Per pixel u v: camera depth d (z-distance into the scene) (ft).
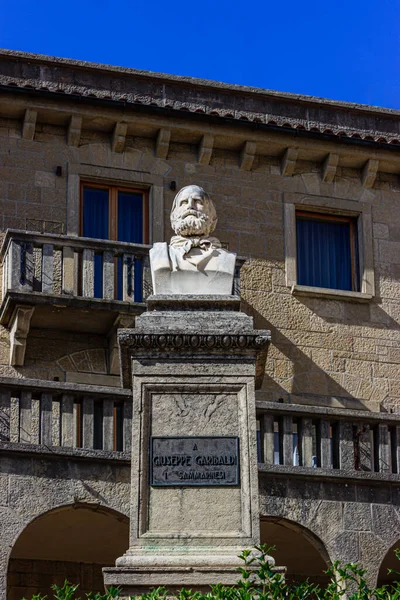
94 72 82.02
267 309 81.71
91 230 80.23
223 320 39.65
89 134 81.51
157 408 39.01
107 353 76.79
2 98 79.00
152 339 39.11
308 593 34.42
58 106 79.77
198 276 40.83
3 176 78.95
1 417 60.34
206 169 83.30
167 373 39.19
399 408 82.12
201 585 36.65
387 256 85.61
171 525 37.96
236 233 82.74
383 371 82.79
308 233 85.20
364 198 86.22
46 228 78.69
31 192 79.15
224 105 84.07
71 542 65.21
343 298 83.41
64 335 76.48
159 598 34.60
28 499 58.95
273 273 82.64
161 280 40.83
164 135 81.87
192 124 82.23
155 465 38.47
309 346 81.76
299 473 62.49
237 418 38.99
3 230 78.02
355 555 62.34
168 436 38.73
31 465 59.47
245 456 38.58
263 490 62.08
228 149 84.33
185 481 38.32
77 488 59.72
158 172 82.12
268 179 84.53
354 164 86.48
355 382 81.92
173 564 36.94
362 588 34.60
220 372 39.24
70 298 73.87
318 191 85.25
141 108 80.64
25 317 73.77
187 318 39.68
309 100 85.66
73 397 61.46
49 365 75.66
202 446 38.65
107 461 60.49
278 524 62.34
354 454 64.08
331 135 84.28
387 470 64.34
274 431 66.85
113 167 81.20
